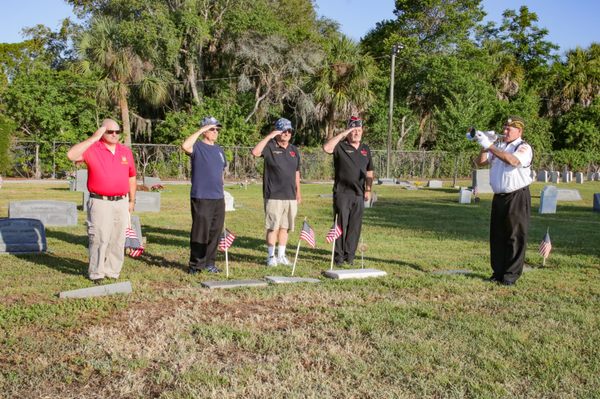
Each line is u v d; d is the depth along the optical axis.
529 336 5.39
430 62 45.53
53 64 46.19
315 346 4.97
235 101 40.53
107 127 7.03
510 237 7.48
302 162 39.62
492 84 52.00
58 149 32.78
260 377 4.29
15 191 22.08
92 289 6.48
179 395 3.92
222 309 6.05
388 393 4.03
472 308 6.33
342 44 40.62
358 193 8.74
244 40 38.72
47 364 4.46
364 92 39.75
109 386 4.08
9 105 32.72
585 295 7.10
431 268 8.72
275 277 7.45
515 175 7.39
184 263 8.60
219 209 7.86
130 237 7.77
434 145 50.88
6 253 9.04
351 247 8.80
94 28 34.94
